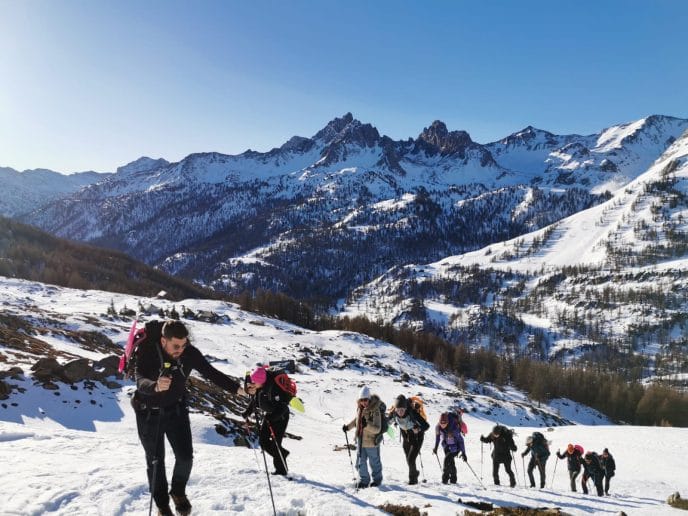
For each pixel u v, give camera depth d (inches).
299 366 3046.3
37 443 397.1
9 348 1170.6
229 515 261.7
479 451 1348.4
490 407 3193.9
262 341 3585.1
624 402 5561.0
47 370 951.6
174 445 228.1
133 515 251.0
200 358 227.3
